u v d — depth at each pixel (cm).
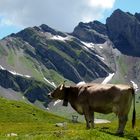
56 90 3694
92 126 3506
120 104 3344
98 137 2903
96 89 3456
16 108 13900
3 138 2909
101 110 3450
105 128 4706
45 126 7481
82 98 3516
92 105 3469
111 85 3428
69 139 2823
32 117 13375
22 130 6662
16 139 2878
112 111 3422
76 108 3616
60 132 3058
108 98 3384
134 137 3291
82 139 2839
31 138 2895
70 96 3647
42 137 2905
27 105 15750
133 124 3362
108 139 2898
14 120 12312
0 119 12081
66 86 3672
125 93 3341
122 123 3344
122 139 2973
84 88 3531
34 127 7262
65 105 3691
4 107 13512
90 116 3506
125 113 3350
